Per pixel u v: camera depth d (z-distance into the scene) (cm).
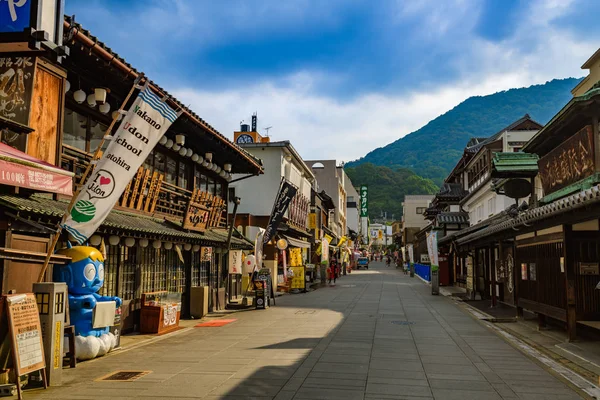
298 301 2361
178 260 1636
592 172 1209
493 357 986
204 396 690
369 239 14050
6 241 777
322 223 5222
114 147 866
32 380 754
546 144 1584
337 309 1961
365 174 19488
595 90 1161
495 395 708
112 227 1057
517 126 2969
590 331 1215
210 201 1714
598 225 1180
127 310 1277
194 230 1591
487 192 2942
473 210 3534
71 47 909
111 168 859
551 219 1178
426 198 7869
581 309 1180
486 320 1606
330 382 775
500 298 2242
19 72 874
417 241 5944
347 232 8731
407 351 1045
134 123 882
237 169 2150
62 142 995
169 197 1543
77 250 951
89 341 932
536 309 1369
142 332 1285
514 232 1562
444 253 3844
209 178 1967
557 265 1210
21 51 716
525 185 1834
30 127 863
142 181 1322
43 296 758
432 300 2391
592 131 1208
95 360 939
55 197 968
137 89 1116
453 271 3803
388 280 4444
